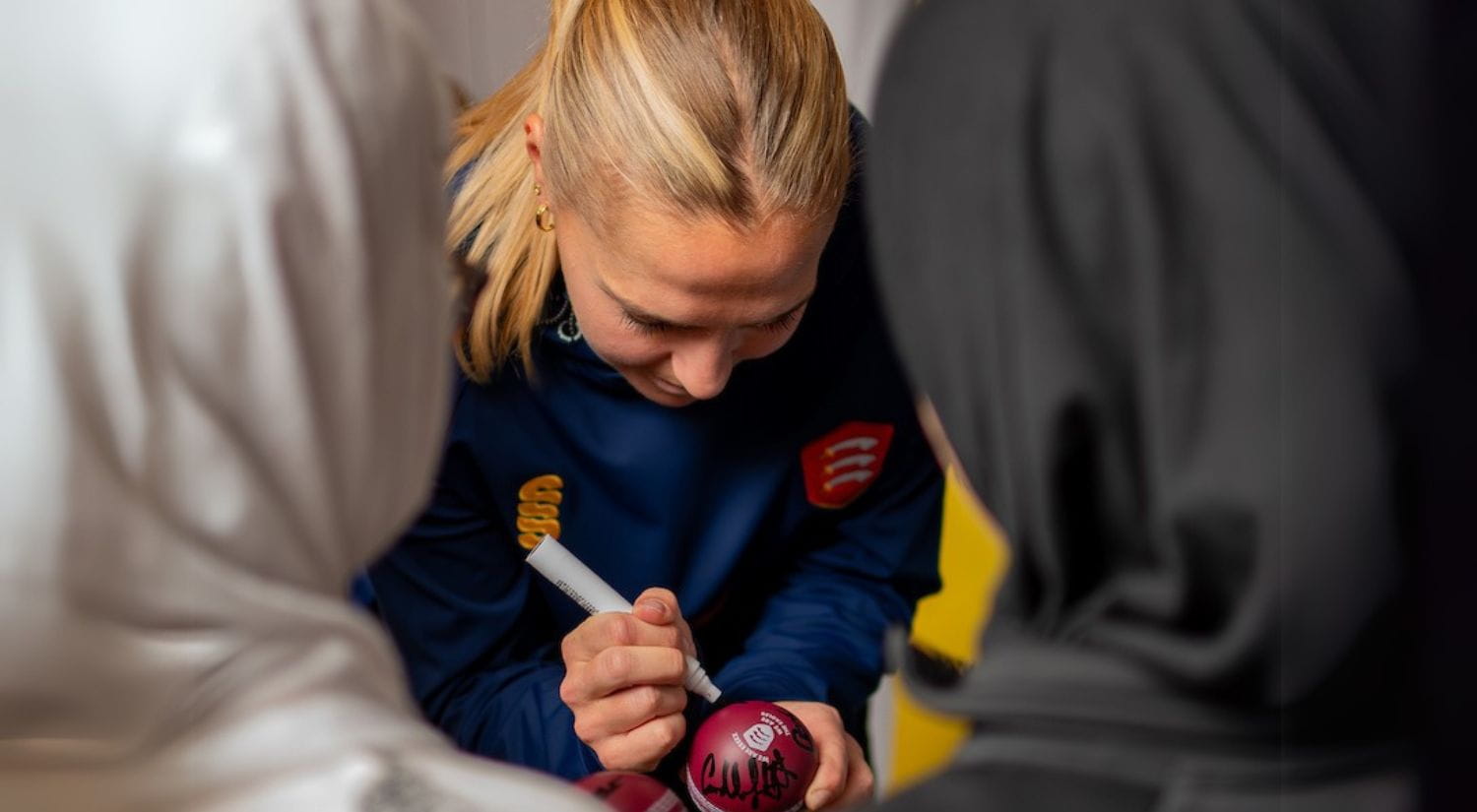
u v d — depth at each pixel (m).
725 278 1.12
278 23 0.58
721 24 1.12
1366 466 0.52
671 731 1.25
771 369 1.40
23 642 0.54
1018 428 0.56
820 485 1.47
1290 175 0.53
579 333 1.35
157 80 0.56
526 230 1.30
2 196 0.54
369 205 0.60
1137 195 0.54
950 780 0.58
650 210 1.10
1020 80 0.56
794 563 1.54
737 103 1.10
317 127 0.58
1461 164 0.50
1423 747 0.53
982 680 0.59
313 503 0.60
